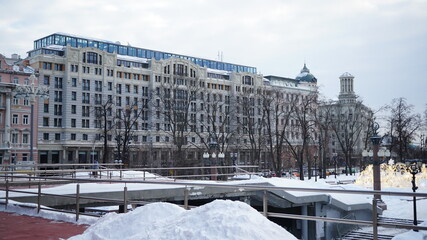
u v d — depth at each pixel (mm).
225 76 112938
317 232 32625
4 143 74625
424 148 97188
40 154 82125
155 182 11039
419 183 51344
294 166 105938
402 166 55344
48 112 83750
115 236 8945
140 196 24484
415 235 22234
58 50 88188
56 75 85125
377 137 37375
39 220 12984
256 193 32156
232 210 7805
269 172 73875
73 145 85062
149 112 92188
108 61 92125
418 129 84562
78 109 87062
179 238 7379
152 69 96750
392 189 46562
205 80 104312
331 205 33188
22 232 11086
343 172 100188
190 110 96875
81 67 87688
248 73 113750
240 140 95312
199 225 7523
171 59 99688
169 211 9258
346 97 144250
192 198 27844
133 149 84812
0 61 76625
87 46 95875
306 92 129375
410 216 34312
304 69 146000
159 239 7559
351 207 33438
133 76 96000
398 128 78750
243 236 7074
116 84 92938
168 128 95938
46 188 23375
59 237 10438
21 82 78500
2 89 74812
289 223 35250
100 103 83062
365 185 48406
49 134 83500
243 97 83375
